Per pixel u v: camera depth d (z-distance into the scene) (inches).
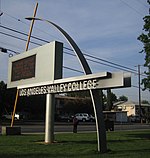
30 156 495.8
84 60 624.1
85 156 505.0
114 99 4975.4
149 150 603.8
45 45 724.7
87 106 3129.9
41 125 1663.4
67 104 3122.5
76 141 746.2
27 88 783.1
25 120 2257.6
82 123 2149.4
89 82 579.5
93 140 775.7
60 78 693.9
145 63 884.0
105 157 496.4
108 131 1258.0
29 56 785.6
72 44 639.1
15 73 847.1
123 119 1999.3
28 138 788.0
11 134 906.1
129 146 670.5
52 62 692.7
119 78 521.7
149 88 896.3
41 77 724.7
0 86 2257.6
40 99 2534.5
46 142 693.9
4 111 2368.4
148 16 872.3
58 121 2496.3
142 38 880.9
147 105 4274.1
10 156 492.1
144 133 1118.4
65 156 501.7
